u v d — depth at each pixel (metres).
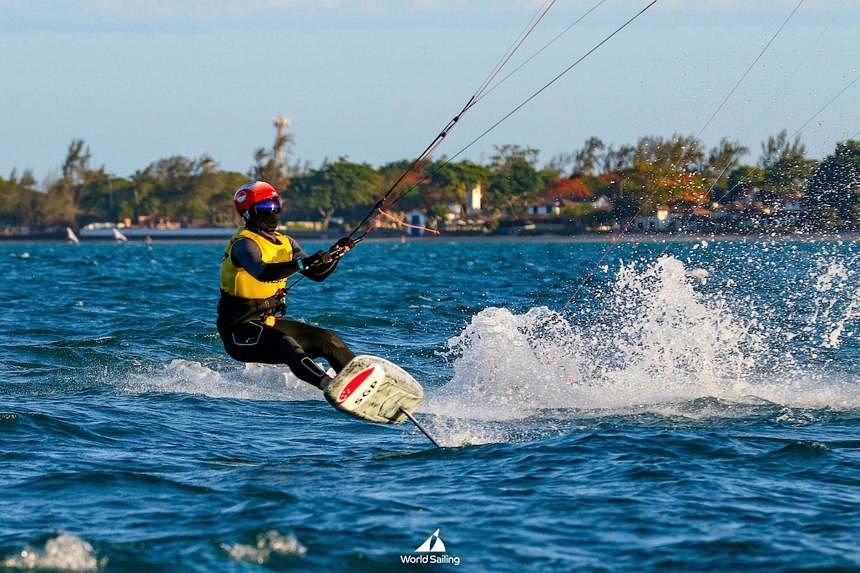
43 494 30.77
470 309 95.88
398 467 34.28
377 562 25.09
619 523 27.91
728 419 41.88
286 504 29.53
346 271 182.75
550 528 27.55
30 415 41.34
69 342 66.56
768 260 109.56
